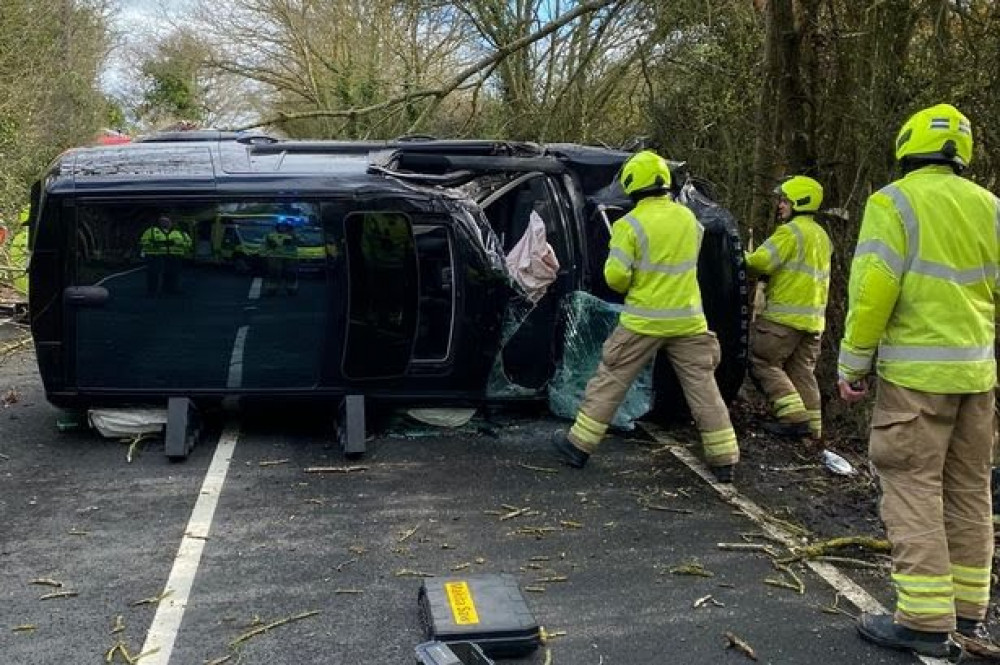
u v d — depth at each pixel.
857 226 6.40
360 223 5.41
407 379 5.63
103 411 5.47
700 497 4.95
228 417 5.98
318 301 5.42
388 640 3.43
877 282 3.36
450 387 5.71
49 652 3.31
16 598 3.69
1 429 5.73
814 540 4.42
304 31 20.88
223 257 5.34
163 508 4.59
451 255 5.57
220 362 5.41
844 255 6.44
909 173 3.53
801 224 5.80
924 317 3.35
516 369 5.89
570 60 12.58
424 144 6.22
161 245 5.30
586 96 12.59
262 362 5.44
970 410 3.44
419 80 15.51
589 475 5.21
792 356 6.01
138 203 5.24
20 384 6.88
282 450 5.44
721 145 9.84
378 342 5.52
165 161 5.50
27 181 14.94
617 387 5.19
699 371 5.14
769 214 7.06
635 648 3.42
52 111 17.47
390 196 5.41
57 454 5.30
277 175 5.35
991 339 3.46
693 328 5.09
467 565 4.07
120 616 3.56
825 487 5.16
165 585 3.82
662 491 5.02
